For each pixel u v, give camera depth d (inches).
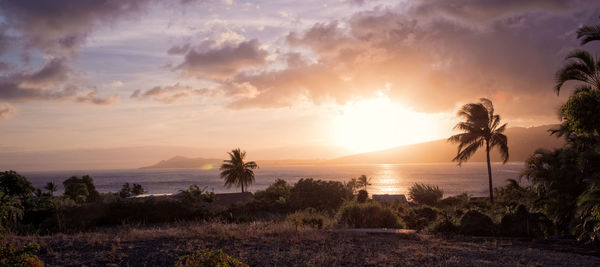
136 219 1055.6
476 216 506.6
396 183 7317.9
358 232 485.4
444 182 7185.0
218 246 365.7
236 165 2500.0
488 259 326.3
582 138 529.3
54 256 316.2
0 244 323.3
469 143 1232.2
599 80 538.3
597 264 309.9
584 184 508.4
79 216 984.3
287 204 1529.3
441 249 373.1
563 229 514.9
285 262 303.6
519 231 482.0
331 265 297.4
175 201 1198.3
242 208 1360.7
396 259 321.1
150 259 307.9
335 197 1614.2
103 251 333.7
